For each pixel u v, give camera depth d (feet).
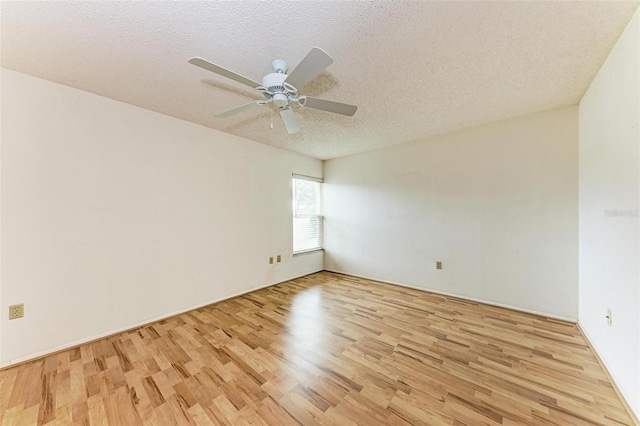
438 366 6.13
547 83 6.94
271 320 8.77
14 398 5.16
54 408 4.90
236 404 5.00
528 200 9.22
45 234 6.77
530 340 7.29
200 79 6.72
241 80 5.24
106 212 7.77
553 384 5.45
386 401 5.05
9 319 6.28
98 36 5.08
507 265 9.70
